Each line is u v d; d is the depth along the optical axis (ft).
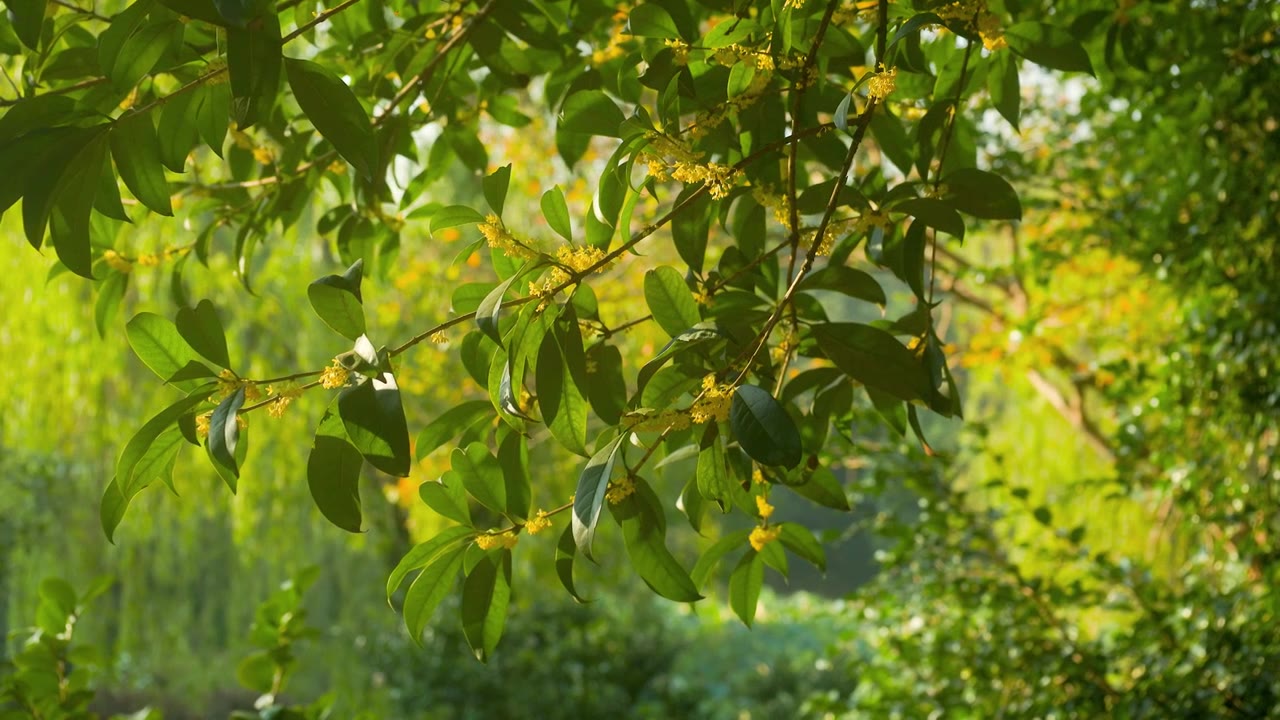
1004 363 17.20
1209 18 8.38
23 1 4.87
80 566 25.11
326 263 24.53
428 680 23.45
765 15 5.36
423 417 20.95
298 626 7.46
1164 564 15.06
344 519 4.77
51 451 22.33
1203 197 10.49
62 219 4.76
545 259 4.89
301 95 4.85
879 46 5.10
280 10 5.02
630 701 24.38
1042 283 13.55
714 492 5.21
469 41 6.64
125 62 4.80
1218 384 10.19
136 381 23.35
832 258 5.82
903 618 11.80
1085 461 20.59
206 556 27.66
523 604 23.53
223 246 25.21
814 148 5.74
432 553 5.24
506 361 5.06
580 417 4.90
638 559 5.22
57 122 4.72
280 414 4.77
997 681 10.85
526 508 5.24
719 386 4.96
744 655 36.60
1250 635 9.06
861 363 5.14
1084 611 11.61
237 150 7.02
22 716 7.22
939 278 17.39
